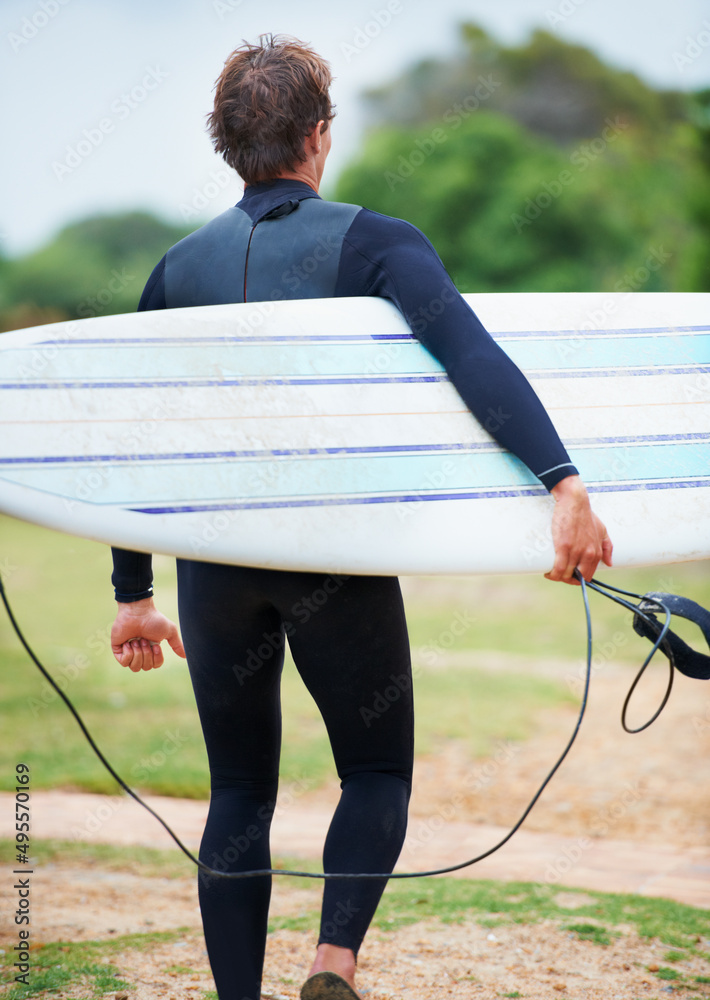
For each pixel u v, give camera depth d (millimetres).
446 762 19078
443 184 70688
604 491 7020
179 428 6176
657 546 6883
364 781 6121
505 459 6574
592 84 89375
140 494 5988
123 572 6840
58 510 5859
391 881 11914
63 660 27062
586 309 7965
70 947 9391
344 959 5621
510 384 6047
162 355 6309
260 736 6402
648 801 16297
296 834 14336
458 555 6258
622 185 72938
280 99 6312
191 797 16234
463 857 13320
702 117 62375
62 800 15789
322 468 6281
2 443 5879
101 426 6066
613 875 12359
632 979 8539
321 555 6062
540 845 14047
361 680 6113
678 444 7363
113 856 12742
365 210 6426
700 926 9984
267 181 6551
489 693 24094
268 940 9648
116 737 19891
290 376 6391
